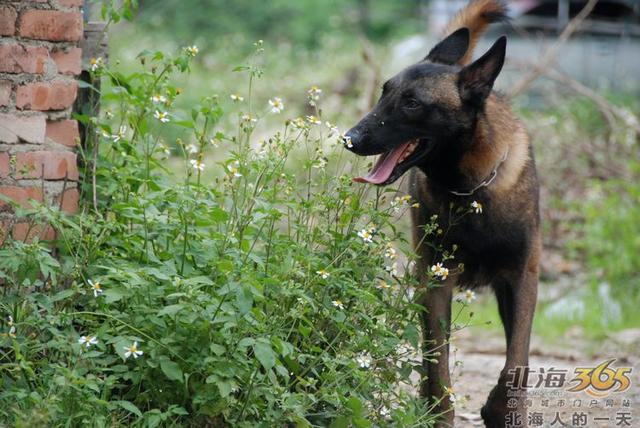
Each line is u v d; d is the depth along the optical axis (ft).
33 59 19.01
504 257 21.21
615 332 33.60
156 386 16.52
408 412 18.03
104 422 15.46
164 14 81.92
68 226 18.90
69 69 19.56
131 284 16.19
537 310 36.73
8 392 15.49
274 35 86.43
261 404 16.62
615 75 61.67
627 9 65.62
